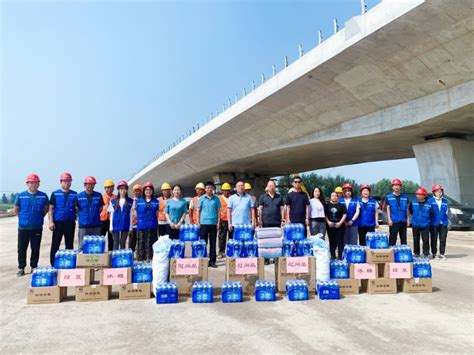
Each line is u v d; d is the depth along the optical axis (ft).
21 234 28.22
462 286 23.07
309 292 21.54
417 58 49.80
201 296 19.84
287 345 13.55
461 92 49.88
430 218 34.09
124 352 13.06
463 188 64.64
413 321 16.25
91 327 15.87
